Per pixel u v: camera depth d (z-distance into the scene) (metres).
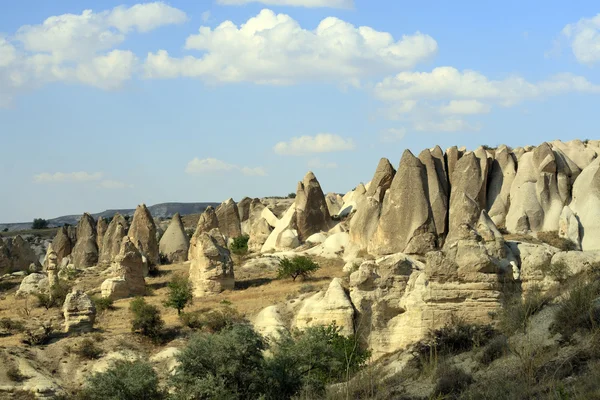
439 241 59.44
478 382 27.17
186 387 32.00
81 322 49.00
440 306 39.19
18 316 56.72
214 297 56.00
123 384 36.19
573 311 29.47
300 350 33.59
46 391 41.75
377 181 64.75
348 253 63.62
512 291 39.47
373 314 42.31
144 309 49.41
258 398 31.34
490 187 62.41
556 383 24.53
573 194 59.69
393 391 28.23
